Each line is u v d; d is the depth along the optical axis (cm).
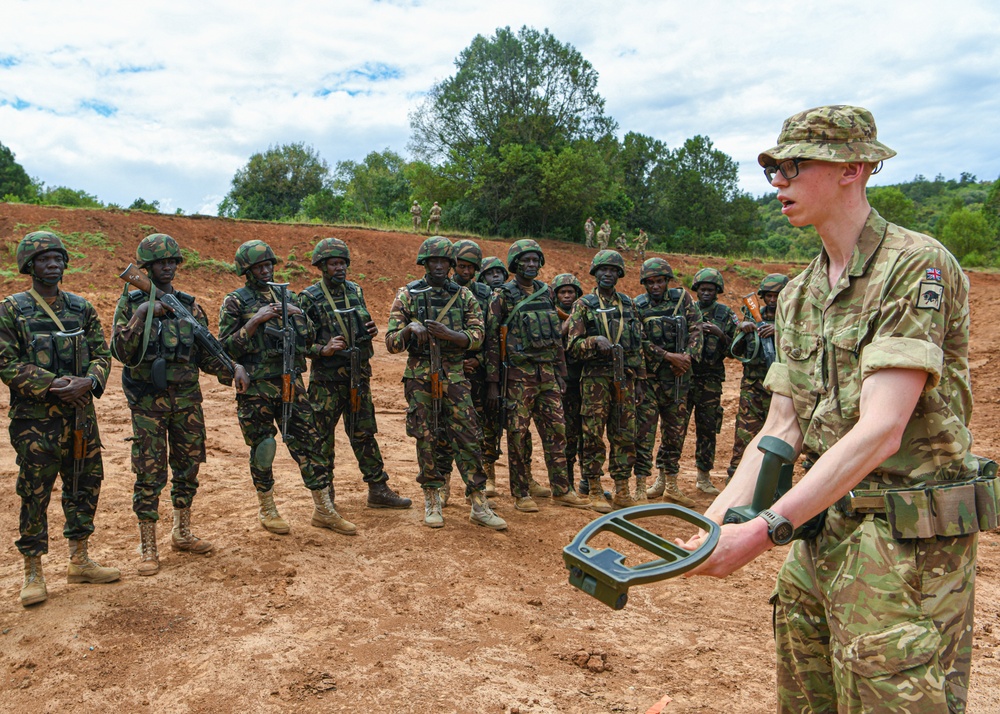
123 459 751
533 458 916
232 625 421
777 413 223
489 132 3656
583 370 712
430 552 544
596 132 3881
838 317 200
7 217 1844
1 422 838
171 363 512
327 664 377
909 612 181
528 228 3556
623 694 358
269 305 578
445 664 381
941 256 184
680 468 895
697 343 741
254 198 4616
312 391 612
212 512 623
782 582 223
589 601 476
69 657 385
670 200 4953
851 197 198
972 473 191
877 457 174
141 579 484
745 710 344
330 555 533
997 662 394
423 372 609
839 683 190
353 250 2253
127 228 1969
